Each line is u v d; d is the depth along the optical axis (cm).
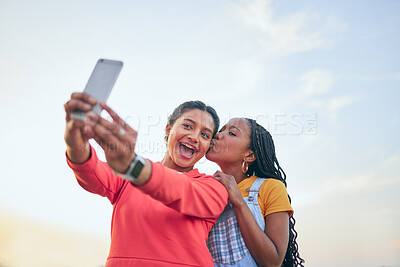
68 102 100
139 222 131
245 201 165
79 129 107
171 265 123
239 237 152
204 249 131
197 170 156
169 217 131
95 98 102
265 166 184
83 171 125
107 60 111
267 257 147
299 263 183
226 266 150
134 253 126
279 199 164
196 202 123
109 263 129
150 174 106
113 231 137
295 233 185
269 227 159
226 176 156
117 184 144
